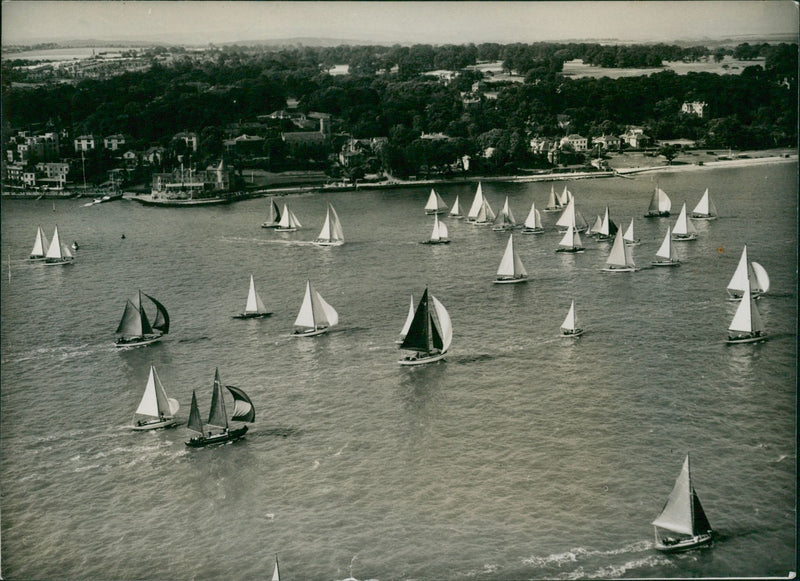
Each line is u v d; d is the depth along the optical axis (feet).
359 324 366.22
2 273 425.28
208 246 469.98
